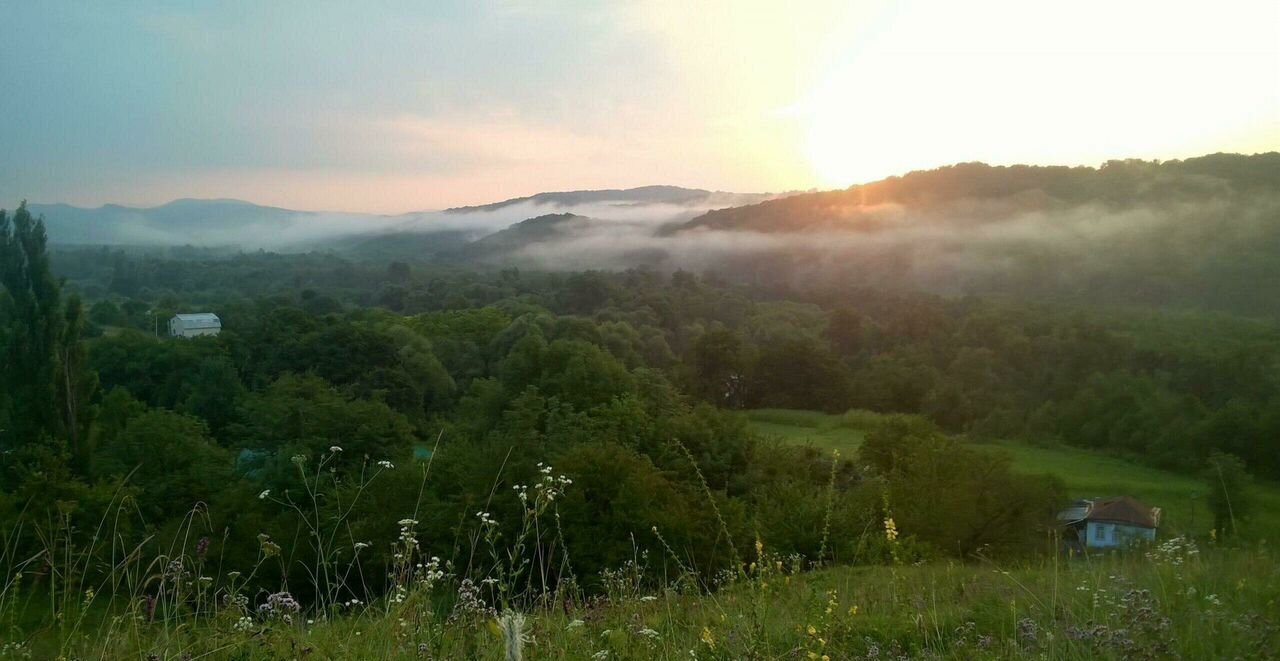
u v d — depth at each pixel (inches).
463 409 1818.4
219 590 156.3
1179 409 1606.8
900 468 1017.5
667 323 3774.6
